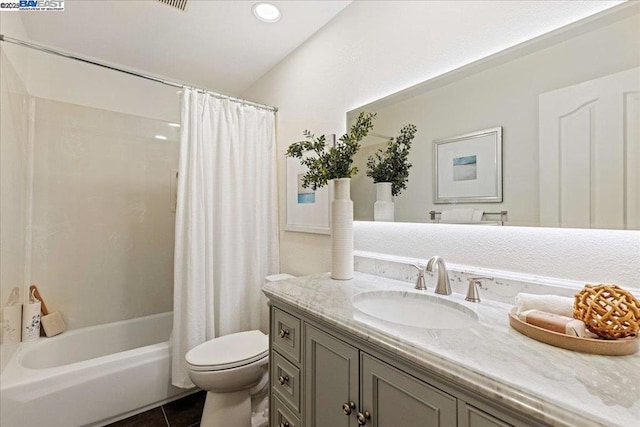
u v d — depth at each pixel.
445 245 1.22
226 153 2.03
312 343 1.03
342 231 1.40
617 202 0.83
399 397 0.73
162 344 1.90
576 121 0.90
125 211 2.42
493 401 0.54
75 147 2.22
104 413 1.64
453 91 1.20
